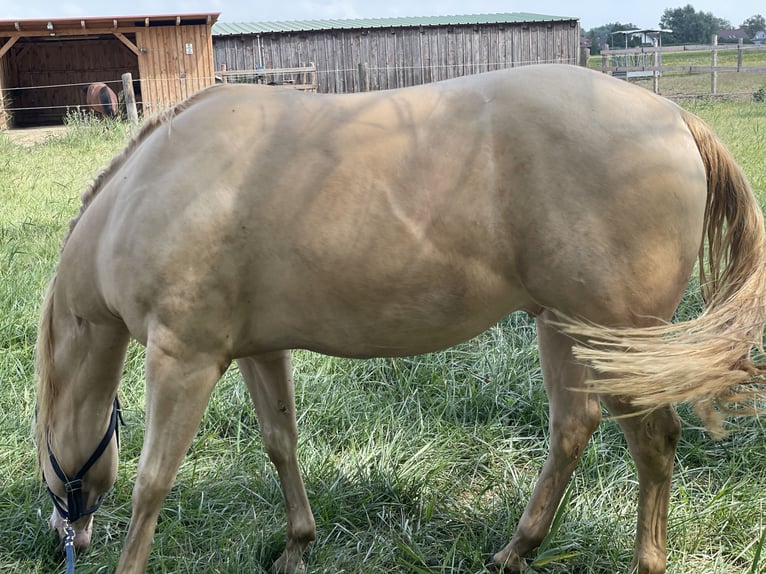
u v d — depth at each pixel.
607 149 2.15
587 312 2.22
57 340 2.65
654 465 2.37
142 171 2.35
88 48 22.34
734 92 21.97
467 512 3.13
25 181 9.20
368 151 2.23
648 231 2.16
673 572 2.69
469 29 22.58
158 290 2.27
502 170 2.18
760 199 6.35
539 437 3.72
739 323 2.06
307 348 2.49
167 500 3.19
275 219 2.24
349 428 3.68
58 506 2.76
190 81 19.58
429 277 2.24
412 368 4.23
